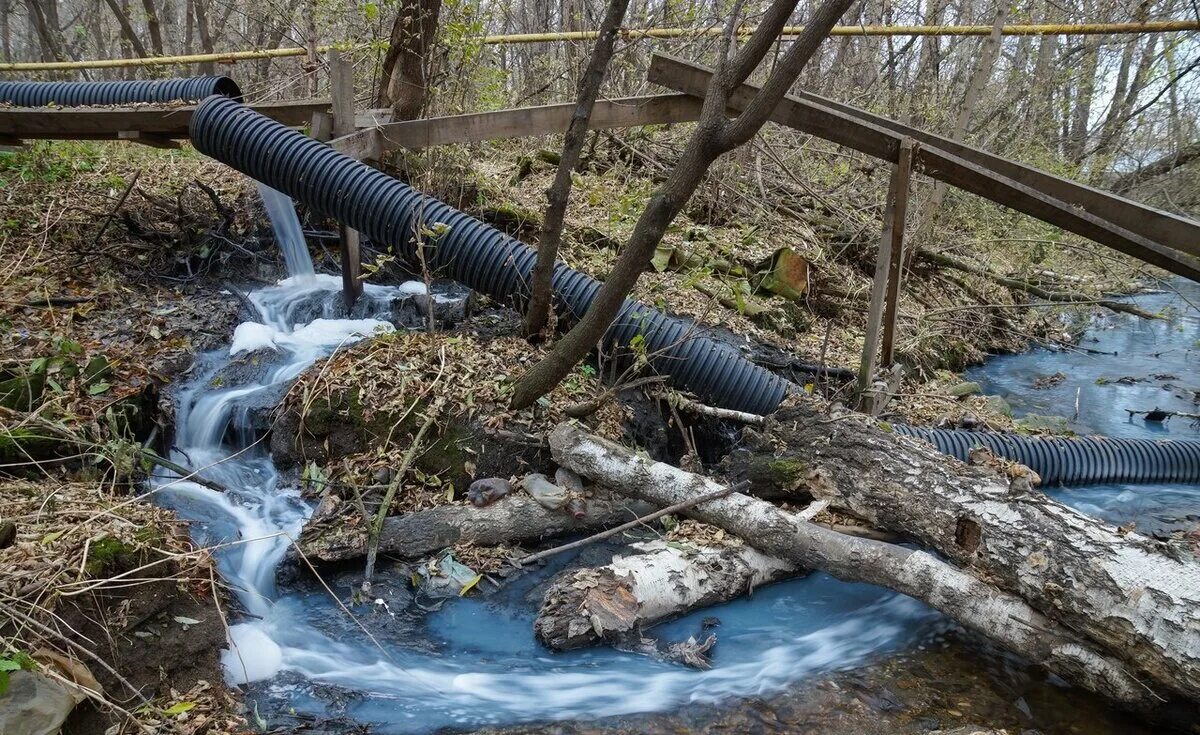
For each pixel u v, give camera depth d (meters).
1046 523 3.65
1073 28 9.18
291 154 5.50
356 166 5.59
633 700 3.61
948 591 3.79
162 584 3.58
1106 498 5.90
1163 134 14.11
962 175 5.64
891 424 5.36
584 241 7.74
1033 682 3.79
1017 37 13.12
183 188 7.20
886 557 3.98
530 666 3.81
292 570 4.28
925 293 9.89
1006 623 3.63
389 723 3.40
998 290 10.61
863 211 10.02
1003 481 3.97
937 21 13.48
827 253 9.31
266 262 6.97
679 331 5.58
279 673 3.66
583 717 3.48
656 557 4.26
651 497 4.64
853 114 6.54
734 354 5.64
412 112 7.56
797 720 3.48
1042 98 12.37
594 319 4.60
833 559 4.12
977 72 8.45
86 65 10.53
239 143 5.53
